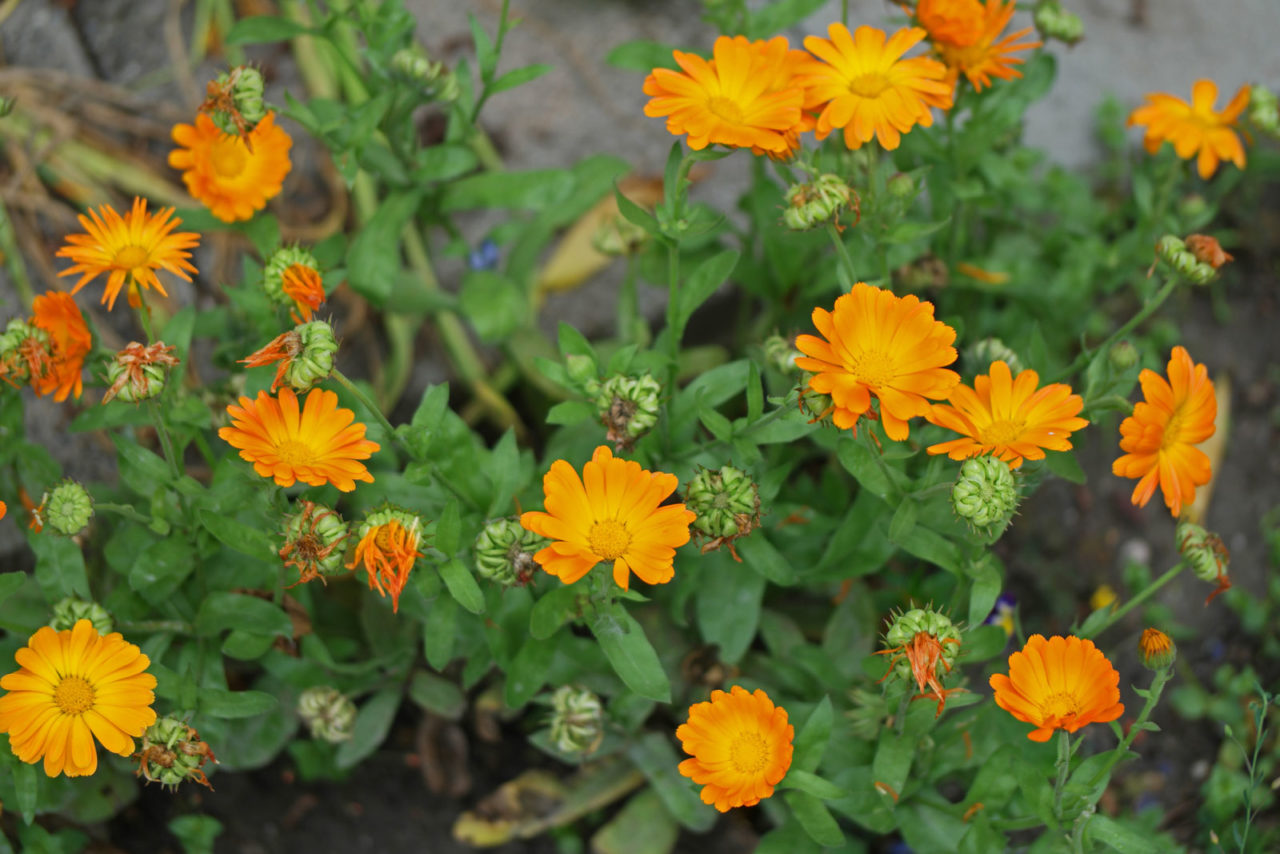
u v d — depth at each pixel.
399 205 1.15
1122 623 1.21
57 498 1.03
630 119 1.31
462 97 1.17
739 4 1.15
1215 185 1.30
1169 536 1.24
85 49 1.29
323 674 1.11
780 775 0.98
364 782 1.15
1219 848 1.09
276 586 1.06
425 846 1.14
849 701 1.11
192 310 1.08
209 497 1.06
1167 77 1.34
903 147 1.14
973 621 1.03
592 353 1.06
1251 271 1.30
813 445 1.19
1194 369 1.00
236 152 1.10
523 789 1.13
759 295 1.20
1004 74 1.09
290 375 0.99
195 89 1.29
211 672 1.08
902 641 0.99
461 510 1.08
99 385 1.08
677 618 1.11
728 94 1.02
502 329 1.19
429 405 1.04
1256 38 1.34
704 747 0.99
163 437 1.04
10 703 1.00
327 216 1.28
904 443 1.08
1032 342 1.09
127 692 1.00
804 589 1.17
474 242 1.29
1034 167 1.31
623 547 0.98
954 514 1.01
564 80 1.32
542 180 1.17
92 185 1.26
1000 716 1.08
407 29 1.14
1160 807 1.17
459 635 1.10
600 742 1.11
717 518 1.01
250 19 1.12
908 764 1.04
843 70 1.04
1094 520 1.24
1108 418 1.25
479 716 1.15
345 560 1.01
